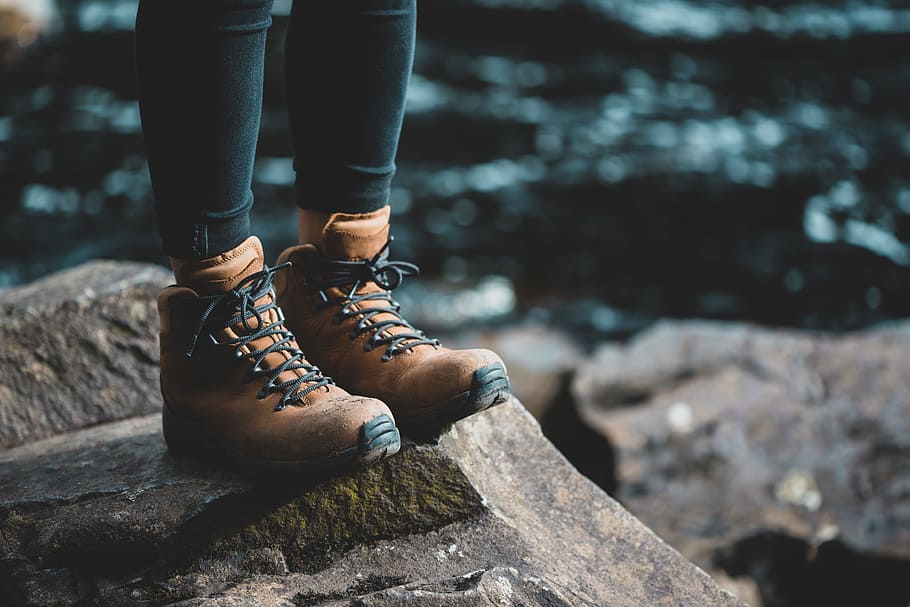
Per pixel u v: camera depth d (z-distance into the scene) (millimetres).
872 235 7508
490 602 1586
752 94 10648
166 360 1730
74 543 1663
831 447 3549
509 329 5973
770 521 3254
